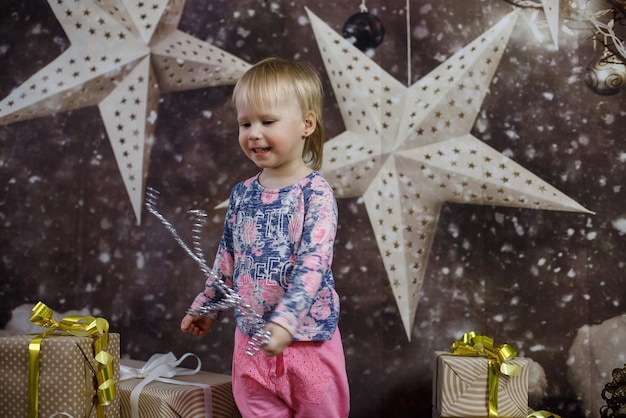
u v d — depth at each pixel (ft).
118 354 4.51
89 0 6.06
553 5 5.54
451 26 5.66
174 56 5.97
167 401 4.23
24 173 6.14
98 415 4.20
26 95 6.14
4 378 4.11
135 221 5.98
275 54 5.81
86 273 6.03
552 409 5.41
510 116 5.59
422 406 5.55
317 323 3.76
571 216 5.48
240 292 3.87
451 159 5.64
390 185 5.70
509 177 5.57
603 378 5.36
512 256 5.54
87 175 6.06
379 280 5.65
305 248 3.58
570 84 5.51
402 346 5.61
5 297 6.10
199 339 5.85
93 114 6.06
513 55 5.59
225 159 5.86
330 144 5.73
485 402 4.48
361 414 5.60
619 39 5.44
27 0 6.17
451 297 5.60
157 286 5.93
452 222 5.63
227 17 5.90
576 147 5.49
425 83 5.68
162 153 5.97
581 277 5.44
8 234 6.15
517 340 5.50
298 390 3.76
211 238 5.86
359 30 5.74
